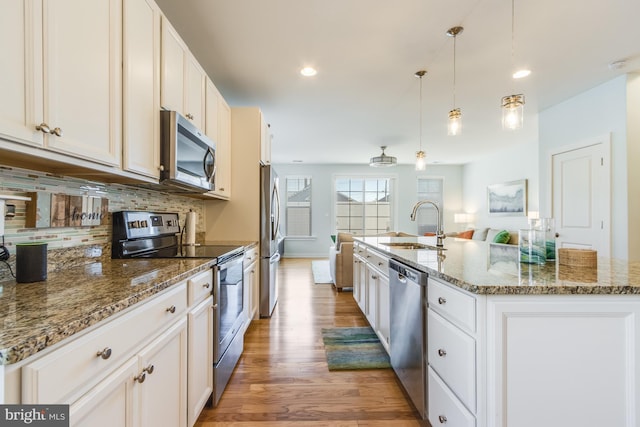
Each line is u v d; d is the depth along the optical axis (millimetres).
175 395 1260
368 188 8305
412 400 1648
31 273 1110
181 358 1317
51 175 1351
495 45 2375
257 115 3127
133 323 957
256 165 3121
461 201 8297
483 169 7250
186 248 2283
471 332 1119
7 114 820
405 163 7961
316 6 1921
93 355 782
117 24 1269
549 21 2078
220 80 2973
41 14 913
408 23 2096
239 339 2271
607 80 3055
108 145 1218
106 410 830
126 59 1323
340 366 2205
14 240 1187
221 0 1860
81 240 1528
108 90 1216
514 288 1049
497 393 1049
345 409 1729
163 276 1240
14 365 600
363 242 3041
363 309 3057
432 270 1404
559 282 1109
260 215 3188
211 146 2221
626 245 2984
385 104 3631
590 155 3311
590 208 3328
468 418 1127
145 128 1479
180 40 1854
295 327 2967
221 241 3051
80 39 1070
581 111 3396
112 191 1773
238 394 1864
